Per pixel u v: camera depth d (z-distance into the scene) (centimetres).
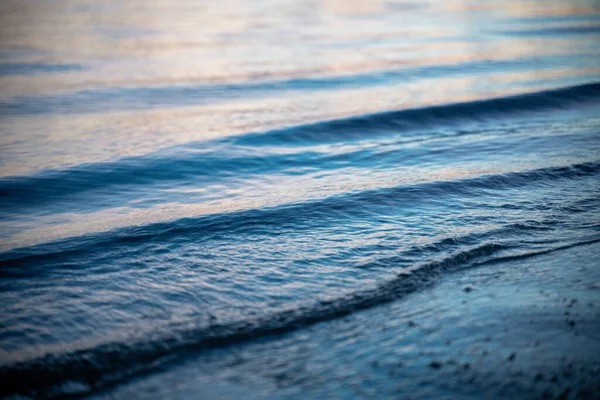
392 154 652
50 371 290
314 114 838
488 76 1098
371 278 375
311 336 315
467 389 267
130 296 361
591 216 469
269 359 296
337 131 754
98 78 1180
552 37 1648
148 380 283
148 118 854
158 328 324
